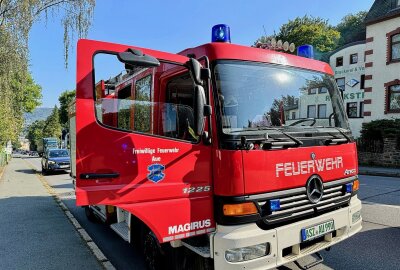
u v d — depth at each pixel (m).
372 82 21.75
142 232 4.28
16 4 10.74
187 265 3.77
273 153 3.44
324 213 3.88
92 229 7.05
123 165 3.16
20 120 24.92
